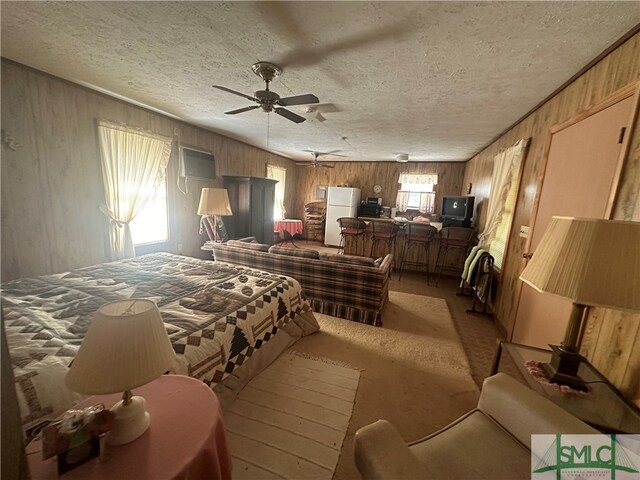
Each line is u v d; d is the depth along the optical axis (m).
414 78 2.25
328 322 2.88
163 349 0.86
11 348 1.20
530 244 2.41
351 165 7.17
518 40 1.68
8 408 0.52
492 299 3.30
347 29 1.67
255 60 2.10
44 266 2.65
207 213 3.64
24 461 0.55
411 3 1.43
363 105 2.92
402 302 3.62
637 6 1.33
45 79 2.53
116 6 1.59
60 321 1.46
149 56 2.14
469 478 0.95
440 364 2.24
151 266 2.54
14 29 1.83
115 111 3.12
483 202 4.32
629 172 1.43
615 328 1.37
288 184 7.42
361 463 0.86
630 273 0.98
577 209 1.84
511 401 1.11
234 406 1.71
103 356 0.77
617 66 1.61
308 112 3.20
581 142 1.86
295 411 1.69
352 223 5.39
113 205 3.16
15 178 2.43
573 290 1.05
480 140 4.06
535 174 2.52
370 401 1.80
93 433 0.79
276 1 1.47
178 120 3.93
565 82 2.12
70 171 2.79
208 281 2.24
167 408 0.99
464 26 1.58
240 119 3.80
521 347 1.54
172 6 1.57
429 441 1.08
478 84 2.29
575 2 1.35
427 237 4.65
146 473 0.77
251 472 1.33
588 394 1.23
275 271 3.15
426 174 6.43
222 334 1.65
